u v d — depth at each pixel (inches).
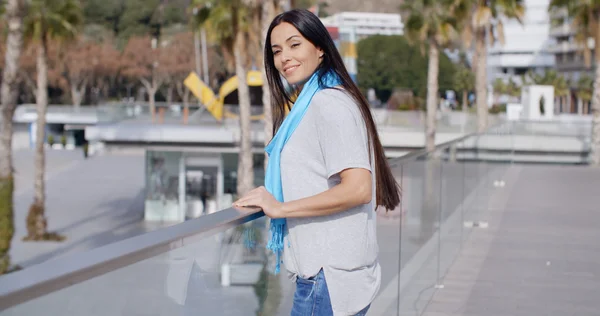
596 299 267.3
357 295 92.8
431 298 261.4
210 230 78.8
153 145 1266.0
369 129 93.1
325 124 88.7
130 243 65.7
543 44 4116.6
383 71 2960.1
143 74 3287.4
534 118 1620.3
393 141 1180.5
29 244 1085.8
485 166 516.1
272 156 94.8
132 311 63.2
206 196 1268.5
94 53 3174.2
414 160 214.2
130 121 1277.1
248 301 93.9
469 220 407.5
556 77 3597.4
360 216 92.6
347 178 87.4
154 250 66.4
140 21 3668.8
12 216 899.4
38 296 48.6
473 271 312.0
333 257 91.4
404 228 198.4
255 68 1525.6
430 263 258.4
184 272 74.4
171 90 3484.3
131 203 1439.5
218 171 1269.7
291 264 96.4
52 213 1321.4
